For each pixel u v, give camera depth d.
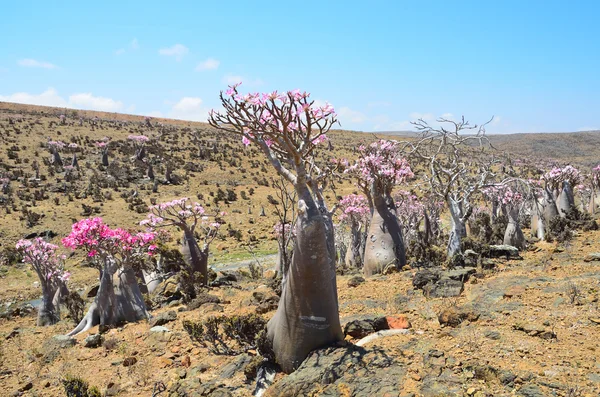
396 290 9.56
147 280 14.76
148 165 50.50
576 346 5.39
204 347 7.56
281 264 14.49
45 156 53.50
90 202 38.91
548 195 17.64
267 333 6.35
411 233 18.70
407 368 5.23
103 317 10.80
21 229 30.33
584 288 7.51
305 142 5.61
